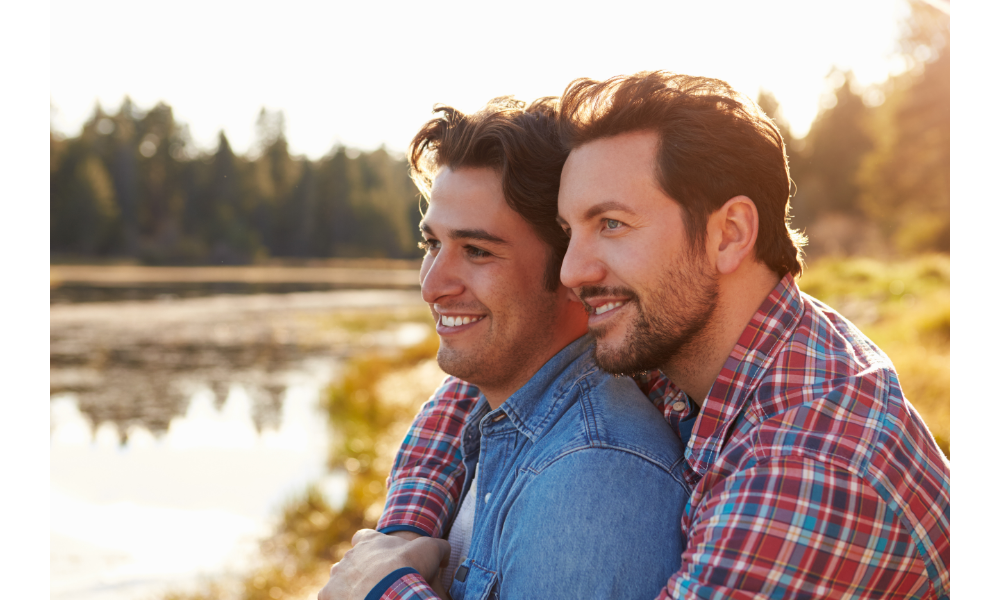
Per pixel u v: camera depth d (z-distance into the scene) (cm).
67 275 6006
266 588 550
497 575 119
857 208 3984
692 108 109
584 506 108
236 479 916
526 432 130
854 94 4662
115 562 627
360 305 3991
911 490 96
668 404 133
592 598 104
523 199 130
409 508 149
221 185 8281
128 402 1530
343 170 8706
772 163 113
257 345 2438
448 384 167
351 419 1167
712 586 93
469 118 136
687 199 109
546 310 134
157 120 8162
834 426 97
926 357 807
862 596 94
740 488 96
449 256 134
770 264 113
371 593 126
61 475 970
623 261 111
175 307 3731
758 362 109
